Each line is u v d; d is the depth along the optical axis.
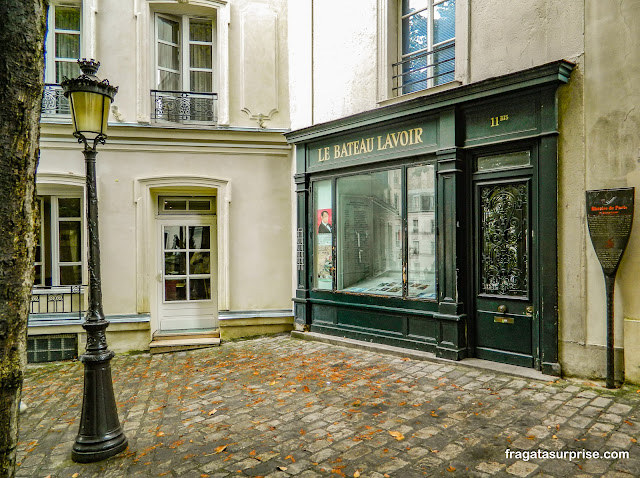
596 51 4.53
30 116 1.84
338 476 3.05
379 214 6.55
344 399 4.53
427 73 6.29
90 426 3.58
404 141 6.16
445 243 5.64
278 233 7.97
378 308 6.43
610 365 4.36
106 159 7.32
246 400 4.69
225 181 7.73
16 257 1.81
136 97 7.39
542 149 4.84
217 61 7.92
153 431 4.03
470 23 5.55
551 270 4.78
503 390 4.50
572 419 3.74
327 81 7.36
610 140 4.44
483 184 5.45
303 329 7.56
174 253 8.00
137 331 7.32
